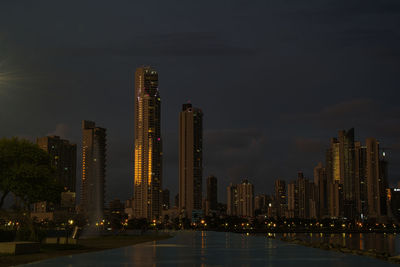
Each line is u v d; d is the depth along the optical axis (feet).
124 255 150.92
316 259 133.59
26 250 166.91
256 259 133.69
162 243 262.26
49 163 239.91
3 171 221.66
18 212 247.70
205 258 137.39
